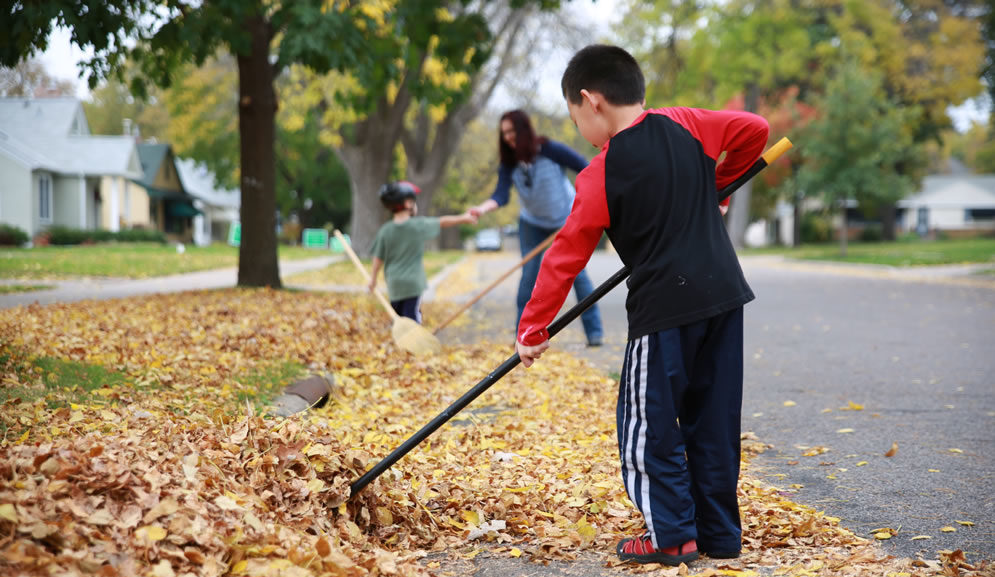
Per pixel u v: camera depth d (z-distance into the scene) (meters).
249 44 10.38
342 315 9.06
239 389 5.11
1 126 38.59
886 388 6.30
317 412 5.00
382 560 2.64
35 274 15.97
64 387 4.62
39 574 1.95
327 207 53.41
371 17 11.94
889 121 31.58
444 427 4.94
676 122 2.77
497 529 3.18
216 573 2.21
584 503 3.40
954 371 6.99
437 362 7.07
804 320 11.16
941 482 3.87
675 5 37.56
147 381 5.05
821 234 56.75
